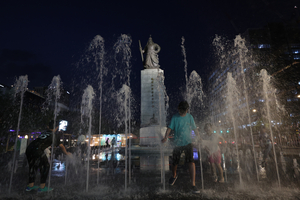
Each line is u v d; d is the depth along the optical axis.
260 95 45.59
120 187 3.66
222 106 61.50
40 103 43.09
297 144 20.33
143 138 13.26
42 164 3.42
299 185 3.62
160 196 3.02
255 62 51.44
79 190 3.45
